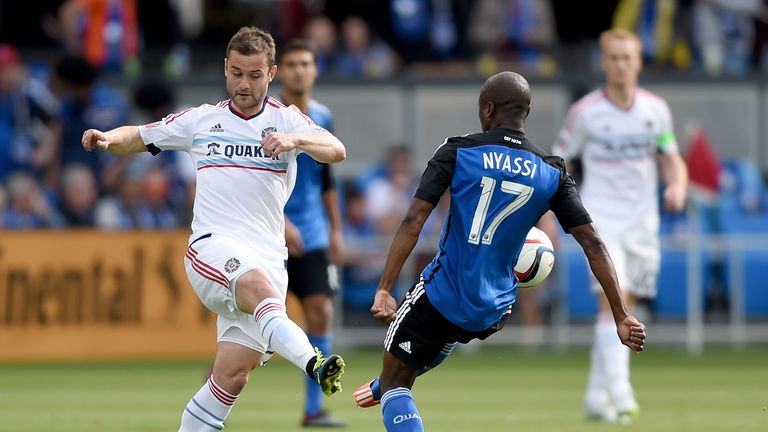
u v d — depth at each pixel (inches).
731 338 2399.1
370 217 2448.3
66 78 2422.5
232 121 978.1
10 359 2222.0
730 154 2679.6
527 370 2130.9
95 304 2236.7
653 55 2802.7
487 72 2721.5
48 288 2231.8
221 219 968.9
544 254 971.3
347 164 2645.2
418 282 942.4
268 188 975.0
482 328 928.3
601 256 920.9
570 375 2048.5
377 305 903.1
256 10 2982.3
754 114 2677.2
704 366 2174.0
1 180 2429.9
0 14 2901.1
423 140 2647.6
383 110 2642.7
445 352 959.6
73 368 2167.8
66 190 2375.7
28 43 2908.5
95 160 2433.6
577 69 2768.2
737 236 2407.7
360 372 2022.6
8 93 2458.2
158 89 2436.0
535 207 922.7
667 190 1520.7
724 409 1568.7
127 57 2691.9
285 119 983.0
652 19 2807.6
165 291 2242.9
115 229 2322.8
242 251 949.8
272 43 979.3
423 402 1665.8
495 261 923.4
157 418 1451.8
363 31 2738.7
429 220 2337.6
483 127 955.3
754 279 2385.6
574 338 2377.0
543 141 2635.3
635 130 1517.0
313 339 1413.6
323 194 1441.9
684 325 2380.7
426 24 2812.5
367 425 1396.4
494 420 1441.9
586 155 1536.7
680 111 2679.6
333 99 2637.8
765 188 2603.3
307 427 1369.3
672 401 1670.8
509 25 2815.0
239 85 964.6
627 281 1531.7
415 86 2640.3
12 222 2358.5
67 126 2431.1
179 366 2199.8
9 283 2225.6
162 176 2404.0
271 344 899.4
